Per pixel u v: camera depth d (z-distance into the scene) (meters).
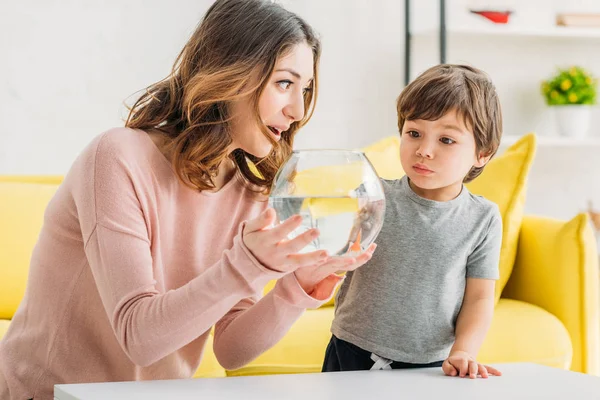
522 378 1.04
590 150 3.68
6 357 1.20
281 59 1.15
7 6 2.75
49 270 1.18
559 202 3.66
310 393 0.91
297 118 1.20
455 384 0.99
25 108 2.79
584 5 3.68
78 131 2.86
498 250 1.44
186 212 1.21
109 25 2.88
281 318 1.17
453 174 1.39
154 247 1.15
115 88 2.90
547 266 2.27
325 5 3.25
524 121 3.58
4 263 2.16
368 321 1.43
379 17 3.33
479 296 1.42
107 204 1.07
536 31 3.40
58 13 2.81
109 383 0.93
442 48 3.21
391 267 1.43
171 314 0.95
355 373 1.04
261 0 1.19
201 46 1.20
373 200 0.83
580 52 3.65
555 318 2.22
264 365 1.92
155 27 2.94
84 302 1.16
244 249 0.90
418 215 1.44
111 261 1.04
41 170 2.82
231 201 1.28
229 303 0.95
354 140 3.32
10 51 2.76
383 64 3.35
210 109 1.19
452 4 3.47
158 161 1.17
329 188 0.82
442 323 1.41
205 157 1.18
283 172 0.85
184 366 1.25
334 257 0.87
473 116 1.38
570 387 0.99
